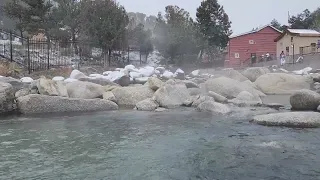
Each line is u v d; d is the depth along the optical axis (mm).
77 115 10523
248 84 15539
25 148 6602
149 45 34062
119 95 13062
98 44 25094
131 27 37031
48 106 10984
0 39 27141
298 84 15789
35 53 21594
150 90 13383
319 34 36500
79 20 27562
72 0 30781
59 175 5094
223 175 5082
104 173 5184
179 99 12539
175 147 6629
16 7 29156
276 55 40531
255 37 41875
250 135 7488
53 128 8508
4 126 8758
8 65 17547
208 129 8211
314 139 6996
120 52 29984
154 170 5320
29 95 10945
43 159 5887
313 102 10492
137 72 18641
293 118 8289
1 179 4922
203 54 43656
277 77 16062
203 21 46688
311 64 27906
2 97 10438
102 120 9641
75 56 25281
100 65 24156
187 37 34219
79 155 6129
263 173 5141
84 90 12531
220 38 47625
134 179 4938
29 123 9195
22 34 30688
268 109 10867
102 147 6668
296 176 5000
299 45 36219
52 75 17625
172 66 33531
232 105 11883
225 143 6863
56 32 28156
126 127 8625
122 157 5996
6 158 5941
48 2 31109
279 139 7074
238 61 41844
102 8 25922
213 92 12906
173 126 8672
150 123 9133
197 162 5691
